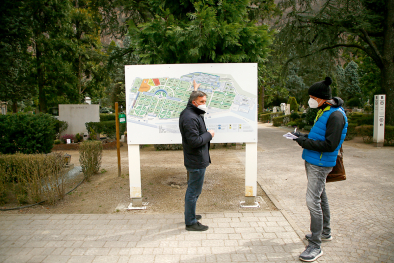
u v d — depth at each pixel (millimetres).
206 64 4137
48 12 16719
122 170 7211
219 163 7953
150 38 4598
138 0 9836
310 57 16812
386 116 14047
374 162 7969
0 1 12891
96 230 3537
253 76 4125
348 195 4953
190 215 3451
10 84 16312
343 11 13938
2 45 13844
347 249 3031
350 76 40875
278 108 44312
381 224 3693
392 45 13844
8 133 6879
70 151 11305
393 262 2762
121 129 14031
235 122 4188
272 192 5227
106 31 12227
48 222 3809
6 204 4645
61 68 18797
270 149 10898
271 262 2766
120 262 2787
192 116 3240
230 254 2920
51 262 2805
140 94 4188
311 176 2912
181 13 5387
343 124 2748
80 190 5414
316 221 2832
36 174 4598
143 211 4227
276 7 12883
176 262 2777
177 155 9672
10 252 3012
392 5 13641
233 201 4629
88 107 14297
